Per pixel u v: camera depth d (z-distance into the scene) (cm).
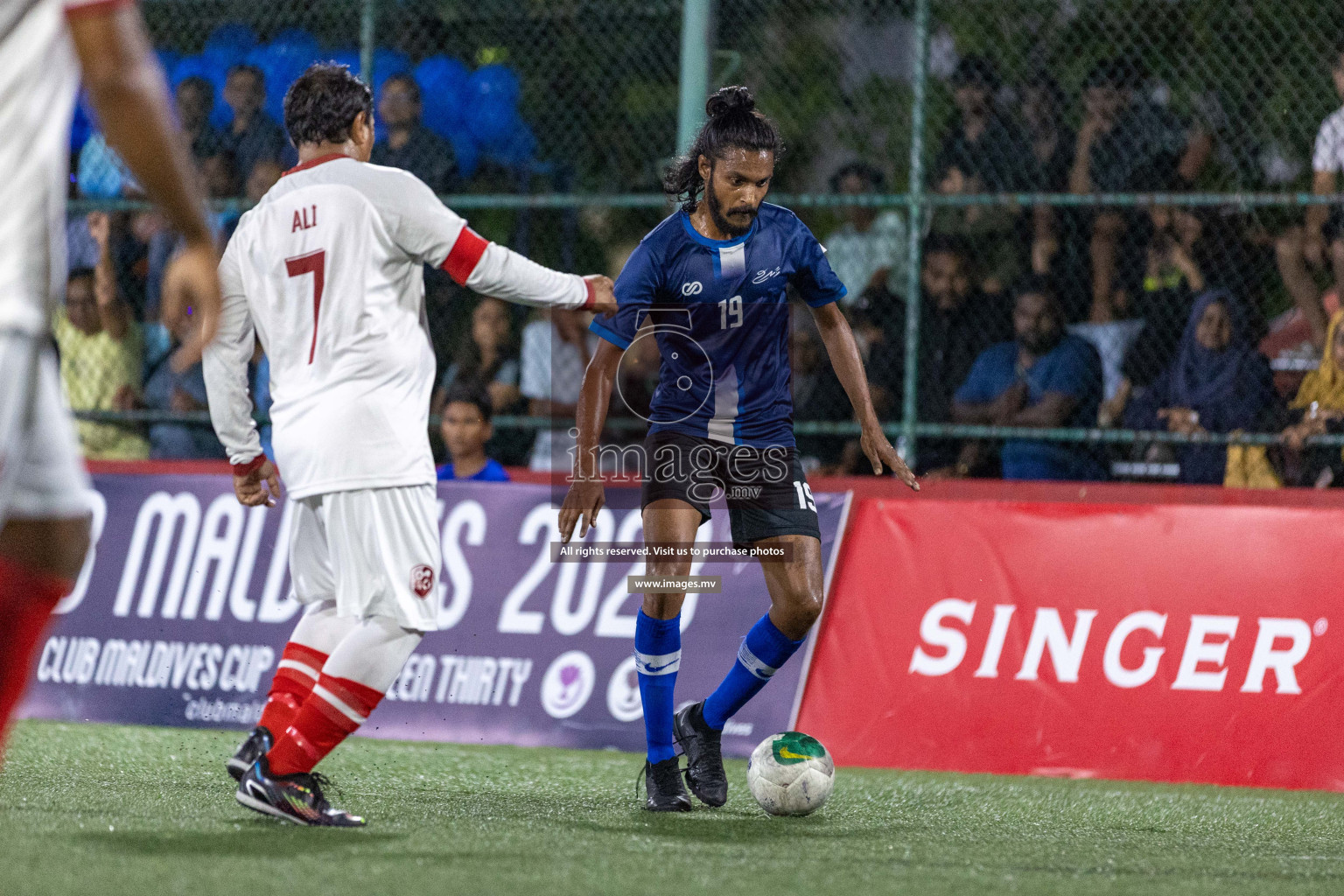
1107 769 1898
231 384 1349
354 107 1298
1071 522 2027
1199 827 1508
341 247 1254
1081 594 1988
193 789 1523
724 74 2498
